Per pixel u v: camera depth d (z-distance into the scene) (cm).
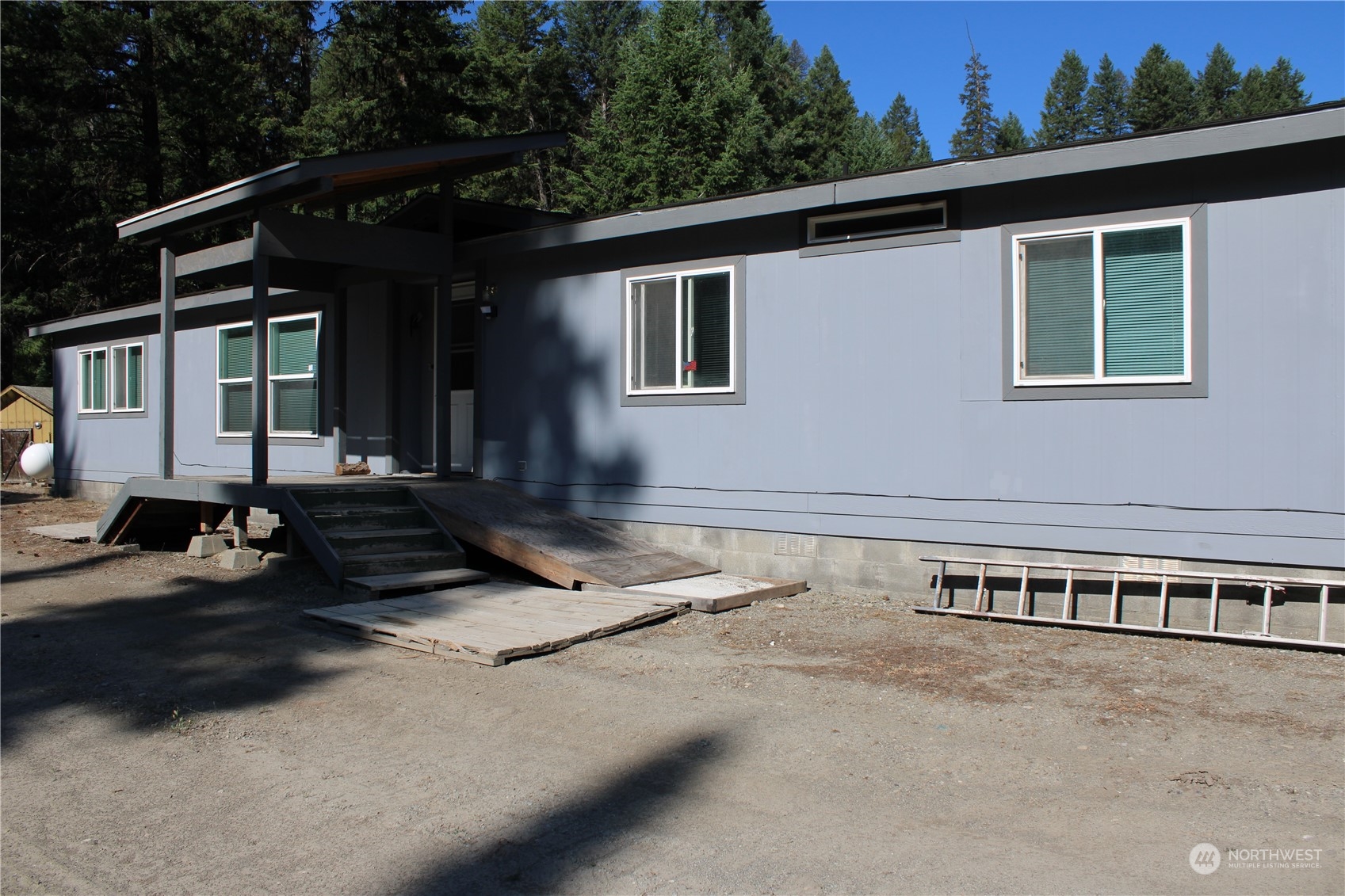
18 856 385
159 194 2848
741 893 344
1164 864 359
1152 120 6325
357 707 560
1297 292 686
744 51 4328
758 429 927
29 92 2619
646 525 999
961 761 466
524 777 454
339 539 874
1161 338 734
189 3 2711
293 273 1233
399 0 2781
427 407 1273
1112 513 751
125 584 940
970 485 812
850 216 875
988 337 803
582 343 1050
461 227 1230
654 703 559
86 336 1831
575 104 4362
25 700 585
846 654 665
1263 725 507
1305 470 684
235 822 412
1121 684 584
